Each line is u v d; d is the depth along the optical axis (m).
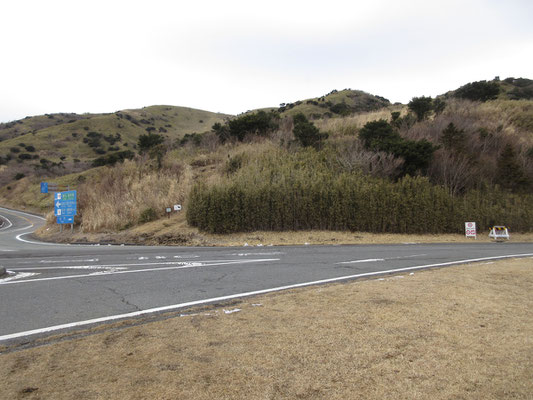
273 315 5.00
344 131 36.34
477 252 13.88
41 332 4.71
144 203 24.86
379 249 14.88
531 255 12.82
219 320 4.84
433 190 23.47
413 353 3.60
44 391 2.96
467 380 3.05
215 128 40.91
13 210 56.31
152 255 12.96
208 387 2.97
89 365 3.46
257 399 2.78
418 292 6.20
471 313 4.92
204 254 13.10
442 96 61.53
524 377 3.09
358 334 4.14
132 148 88.38
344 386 2.97
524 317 4.73
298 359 3.49
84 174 59.53
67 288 7.36
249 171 23.88
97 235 22.14
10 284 7.79
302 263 10.69
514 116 42.47
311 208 20.45
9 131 100.19
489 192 26.66
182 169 30.23
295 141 31.00
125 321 5.11
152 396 2.84
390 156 25.69
